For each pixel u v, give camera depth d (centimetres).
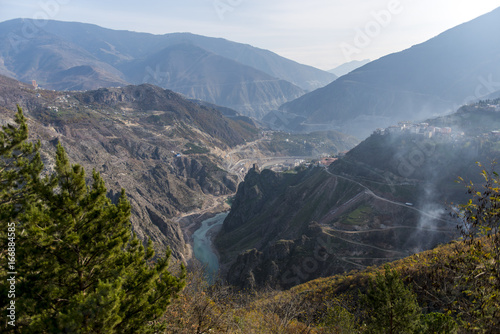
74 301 1262
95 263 1490
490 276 1107
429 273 1369
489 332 1092
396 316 1781
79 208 1461
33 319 1216
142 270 1519
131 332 1392
